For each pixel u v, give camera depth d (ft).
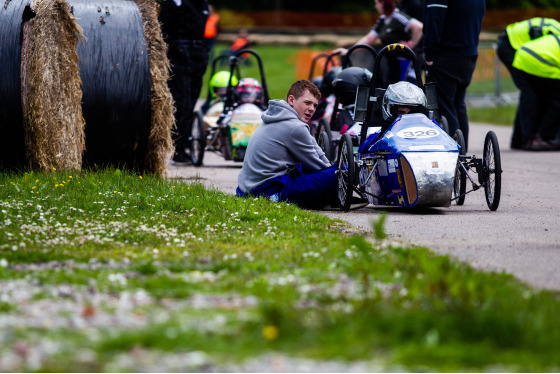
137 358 41.70
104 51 112.57
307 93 104.53
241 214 86.48
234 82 176.76
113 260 64.28
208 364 41.14
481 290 52.37
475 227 86.02
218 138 158.92
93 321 47.50
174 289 54.44
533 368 40.83
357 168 106.32
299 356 42.16
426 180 92.84
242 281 56.75
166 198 93.56
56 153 107.86
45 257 64.18
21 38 110.11
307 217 88.84
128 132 114.52
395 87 102.83
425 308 48.44
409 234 81.35
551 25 184.75
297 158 102.63
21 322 47.32
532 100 183.93
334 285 55.72
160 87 115.55
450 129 139.85
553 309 49.08
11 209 84.17
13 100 109.70
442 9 134.92
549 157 171.32
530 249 73.36
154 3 118.62
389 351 42.91
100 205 88.43
